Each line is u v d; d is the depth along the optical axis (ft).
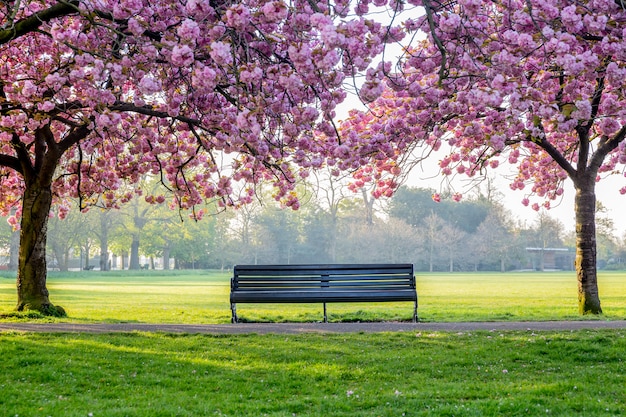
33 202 52.34
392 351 32.89
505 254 341.21
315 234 316.19
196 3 26.84
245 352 32.65
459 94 38.70
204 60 34.32
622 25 32.42
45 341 35.40
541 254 382.63
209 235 303.68
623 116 33.60
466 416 20.84
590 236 53.57
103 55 33.50
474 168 58.39
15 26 31.24
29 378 26.68
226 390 25.31
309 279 46.75
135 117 50.26
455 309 62.75
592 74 34.40
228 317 52.80
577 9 31.71
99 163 58.75
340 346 34.22
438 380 27.09
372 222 319.27
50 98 41.16
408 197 358.23
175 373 28.07
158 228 278.05
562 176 66.13
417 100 40.11
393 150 46.26
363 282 46.68
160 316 54.29
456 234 332.60
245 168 56.03
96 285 137.49
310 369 28.76
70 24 42.63
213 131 43.78
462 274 271.69
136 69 34.24
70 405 22.35
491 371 28.68
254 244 308.60
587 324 42.83
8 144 53.16
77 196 61.00
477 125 40.37
